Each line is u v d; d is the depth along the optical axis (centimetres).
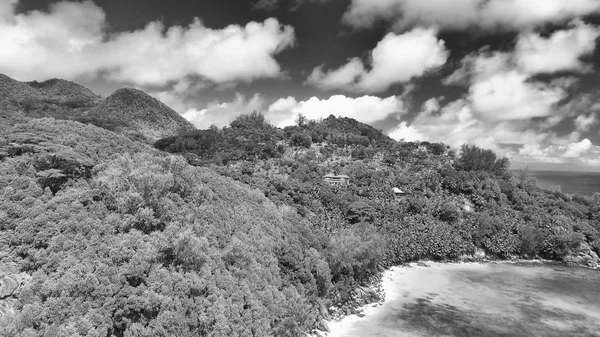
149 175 5147
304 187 11369
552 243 10625
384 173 13712
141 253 4084
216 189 6594
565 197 14175
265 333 4422
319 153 17162
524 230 10531
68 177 5191
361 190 11912
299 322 5125
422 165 15250
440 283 8075
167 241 4384
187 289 4031
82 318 3281
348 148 18175
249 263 5141
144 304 3659
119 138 8000
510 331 5762
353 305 6538
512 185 13238
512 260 10281
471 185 12444
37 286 3478
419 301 6962
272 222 6662
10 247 3881
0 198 4306
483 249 10412
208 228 5191
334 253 6769
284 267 5881
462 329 5781
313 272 6191
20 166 4981
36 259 3775
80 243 4028
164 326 3616
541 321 6175
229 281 4538
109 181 5031
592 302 7162
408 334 5578
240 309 4362
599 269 9819
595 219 12481
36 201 4425
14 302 3472
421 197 11731
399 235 9512
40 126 6938
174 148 16800
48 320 3209
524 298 7294
